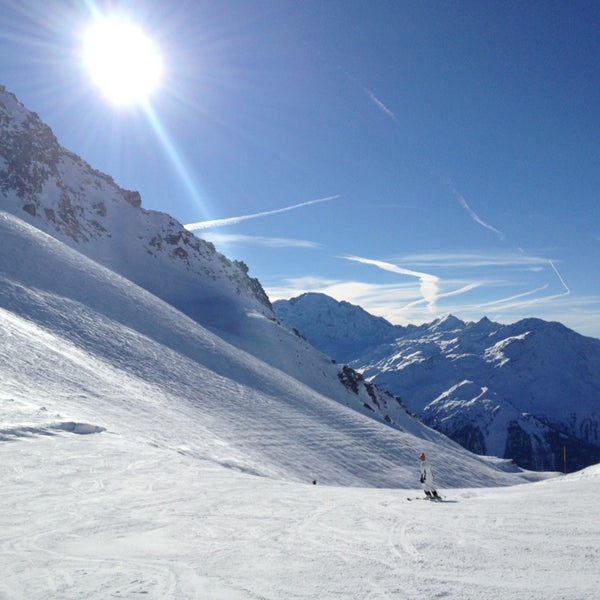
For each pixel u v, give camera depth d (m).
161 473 18.03
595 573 7.45
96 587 7.57
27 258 76.75
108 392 40.12
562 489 17.88
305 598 6.88
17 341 42.53
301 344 148.50
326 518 12.16
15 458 18.09
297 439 55.31
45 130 173.12
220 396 60.03
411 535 10.29
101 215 173.00
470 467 85.00
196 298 154.00
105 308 74.25
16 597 7.28
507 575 7.52
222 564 8.55
